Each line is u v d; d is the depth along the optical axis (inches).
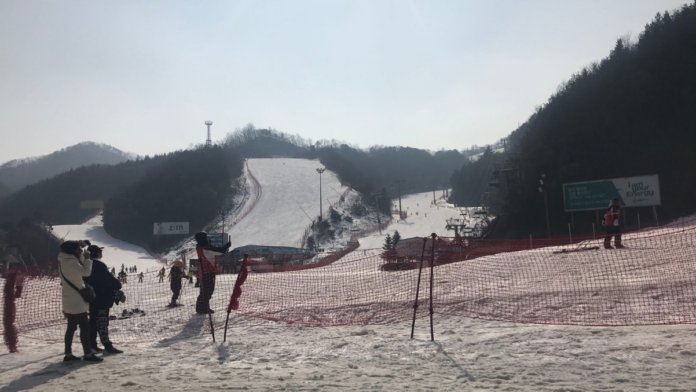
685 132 2893.7
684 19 3474.4
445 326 385.1
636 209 2477.9
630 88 3257.9
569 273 548.4
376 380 263.0
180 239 5019.7
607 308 387.9
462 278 591.5
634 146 3046.3
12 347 380.5
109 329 485.1
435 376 265.6
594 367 263.9
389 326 401.7
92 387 270.2
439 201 7268.7
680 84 3083.2
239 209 5595.5
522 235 2913.4
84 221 6264.8
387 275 690.8
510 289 491.8
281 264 1535.4
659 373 248.4
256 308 532.7
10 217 6727.4
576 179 2920.8
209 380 276.4
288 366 302.0
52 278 815.7
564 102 3732.8
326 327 416.5
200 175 6289.4
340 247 3954.2
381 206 5797.2
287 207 5506.9
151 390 260.2
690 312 355.9
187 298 729.0
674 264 528.7
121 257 4360.2
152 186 6087.6
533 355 292.0
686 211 2480.3
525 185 3075.8
